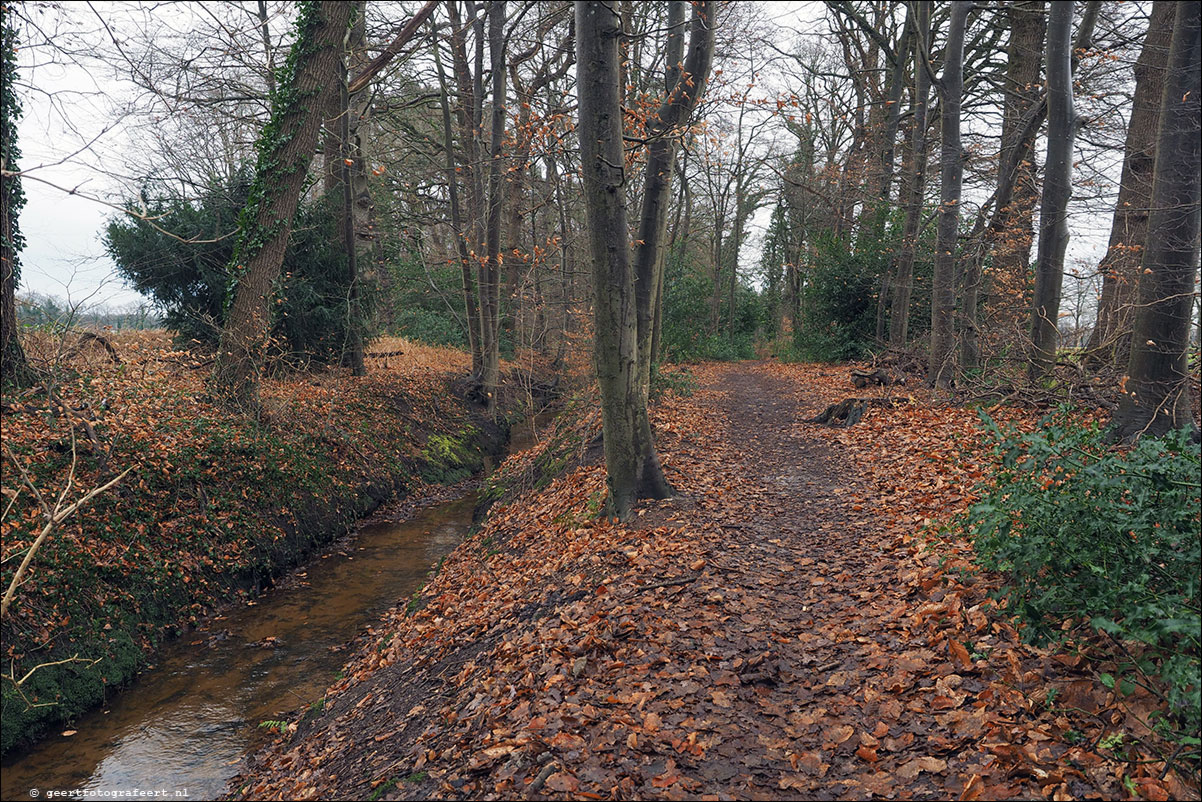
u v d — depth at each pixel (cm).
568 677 464
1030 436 407
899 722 382
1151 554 352
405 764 441
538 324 2103
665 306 2761
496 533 1026
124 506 869
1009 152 1362
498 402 2106
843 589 580
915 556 589
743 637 507
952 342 1379
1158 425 739
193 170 1580
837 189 2522
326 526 1155
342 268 1627
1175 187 708
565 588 647
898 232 2206
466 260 1944
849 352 2480
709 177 3294
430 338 2564
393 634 764
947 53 1311
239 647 802
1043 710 357
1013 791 306
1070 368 1052
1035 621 381
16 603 687
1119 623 348
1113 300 1070
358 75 1695
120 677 716
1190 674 291
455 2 1806
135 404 1045
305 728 616
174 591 854
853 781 342
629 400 803
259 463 1102
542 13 1722
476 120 1819
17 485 777
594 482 960
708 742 384
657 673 458
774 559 672
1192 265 714
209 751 607
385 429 1533
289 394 1352
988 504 427
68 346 1070
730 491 916
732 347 3494
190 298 1441
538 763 373
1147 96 1019
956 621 456
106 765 590
